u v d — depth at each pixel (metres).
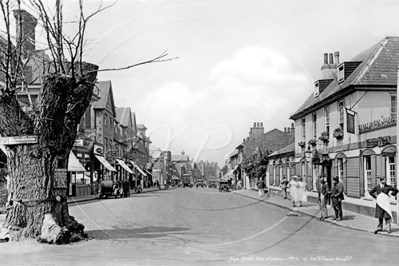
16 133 9.89
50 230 9.45
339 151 19.45
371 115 17.52
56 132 10.16
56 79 9.80
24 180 9.91
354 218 15.53
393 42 19.08
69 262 7.57
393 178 14.82
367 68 18.03
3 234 9.62
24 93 22.02
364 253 8.83
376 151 15.77
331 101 20.42
